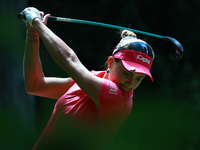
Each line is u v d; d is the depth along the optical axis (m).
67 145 8.84
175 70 42.75
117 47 8.69
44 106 32.16
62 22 37.19
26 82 10.09
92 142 8.91
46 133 9.16
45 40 8.44
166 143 31.36
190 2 41.34
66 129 8.76
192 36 42.66
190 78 42.41
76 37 38.12
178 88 41.88
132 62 8.31
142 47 8.44
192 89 41.25
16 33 22.50
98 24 10.09
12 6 22.23
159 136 32.56
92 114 8.63
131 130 33.09
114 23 38.84
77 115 8.62
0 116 21.67
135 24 39.72
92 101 8.70
